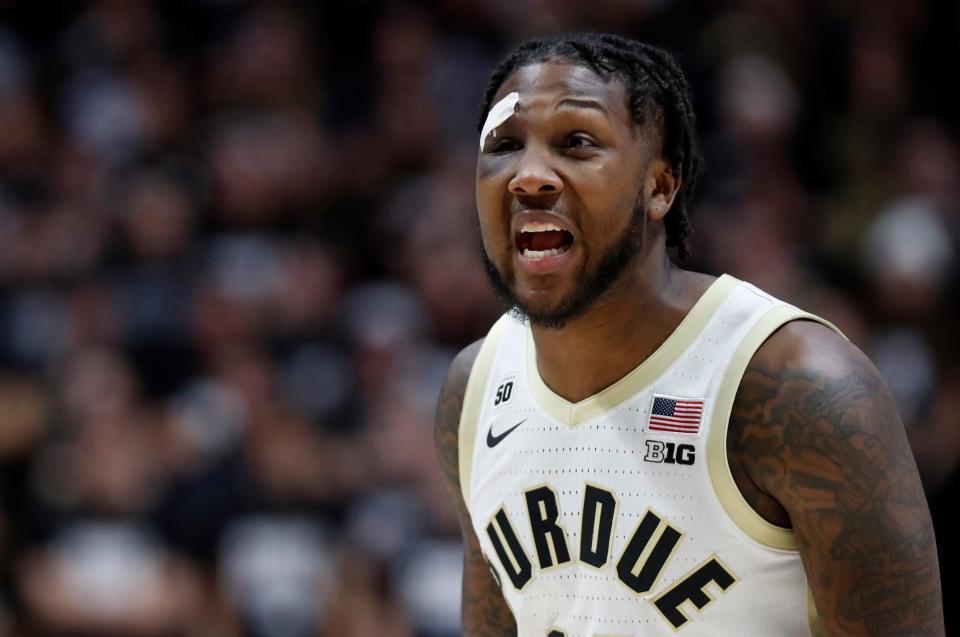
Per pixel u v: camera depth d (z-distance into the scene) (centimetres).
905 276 2389
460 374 909
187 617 2047
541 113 771
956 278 2433
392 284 2561
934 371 2320
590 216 768
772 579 774
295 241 2616
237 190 2633
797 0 2875
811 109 2778
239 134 2777
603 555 800
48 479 2194
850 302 2430
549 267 773
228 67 2911
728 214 2495
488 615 944
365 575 1978
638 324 802
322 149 2789
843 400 741
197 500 2111
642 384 801
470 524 928
